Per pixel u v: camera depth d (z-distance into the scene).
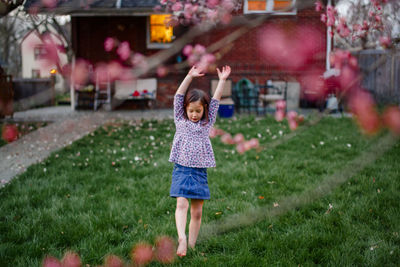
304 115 9.15
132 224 2.96
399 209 3.10
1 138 6.86
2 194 3.65
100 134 7.00
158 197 3.50
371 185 3.72
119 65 11.17
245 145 5.79
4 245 2.53
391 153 4.88
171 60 10.88
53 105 13.01
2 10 4.07
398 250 2.43
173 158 2.50
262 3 8.84
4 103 9.21
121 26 11.08
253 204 3.36
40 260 2.38
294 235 2.68
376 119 6.86
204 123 2.53
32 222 2.96
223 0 5.56
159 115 9.80
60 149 5.66
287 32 10.93
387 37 4.57
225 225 2.84
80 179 4.18
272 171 4.34
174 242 2.61
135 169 4.51
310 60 11.05
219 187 3.83
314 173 4.32
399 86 9.25
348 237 2.64
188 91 2.50
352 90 9.62
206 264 2.31
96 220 2.97
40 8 4.82
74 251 2.48
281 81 10.98
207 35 10.66
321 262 2.38
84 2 5.38
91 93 11.38
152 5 8.91
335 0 6.30
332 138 6.19
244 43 10.99
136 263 2.35
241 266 2.31
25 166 4.81
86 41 11.13
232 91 10.55
